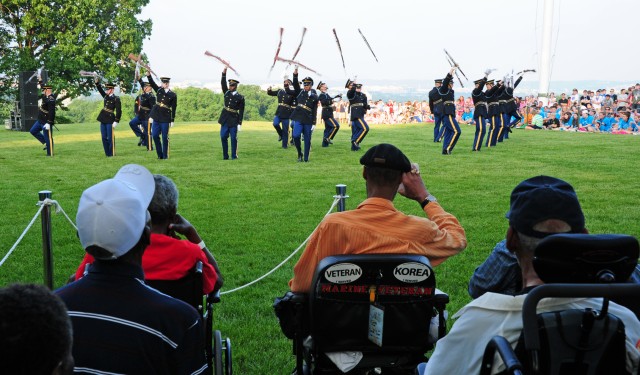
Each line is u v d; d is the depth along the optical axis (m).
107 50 41.97
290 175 13.95
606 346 1.87
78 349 2.34
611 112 26.72
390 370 3.32
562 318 1.89
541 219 2.20
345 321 3.18
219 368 3.57
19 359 1.48
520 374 1.82
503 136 22.25
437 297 3.36
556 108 28.59
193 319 2.49
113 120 17.81
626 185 12.38
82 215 2.43
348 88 19.14
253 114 79.38
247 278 6.99
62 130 28.16
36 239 8.67
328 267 3.13
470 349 2.11
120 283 2.44
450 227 3.58
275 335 5.39
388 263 3.14
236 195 11.62
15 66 40.06
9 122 32.41
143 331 2.38
